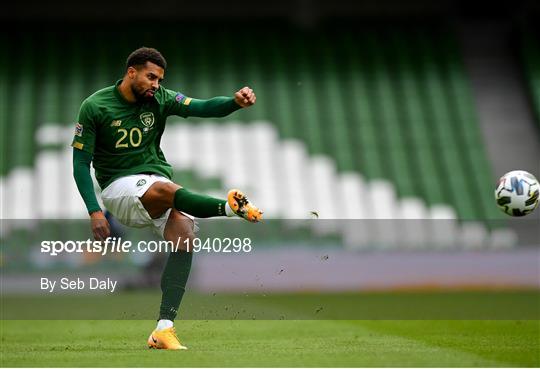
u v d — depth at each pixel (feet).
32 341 98.94
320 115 330.75
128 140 83.87
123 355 75.20
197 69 341.00
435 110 336.70
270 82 339.77
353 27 359.25
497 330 111.65
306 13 358.84
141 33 350.84
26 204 295.28
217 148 314.96
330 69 346.33
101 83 335.06
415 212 303.48
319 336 102.83
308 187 306.96
